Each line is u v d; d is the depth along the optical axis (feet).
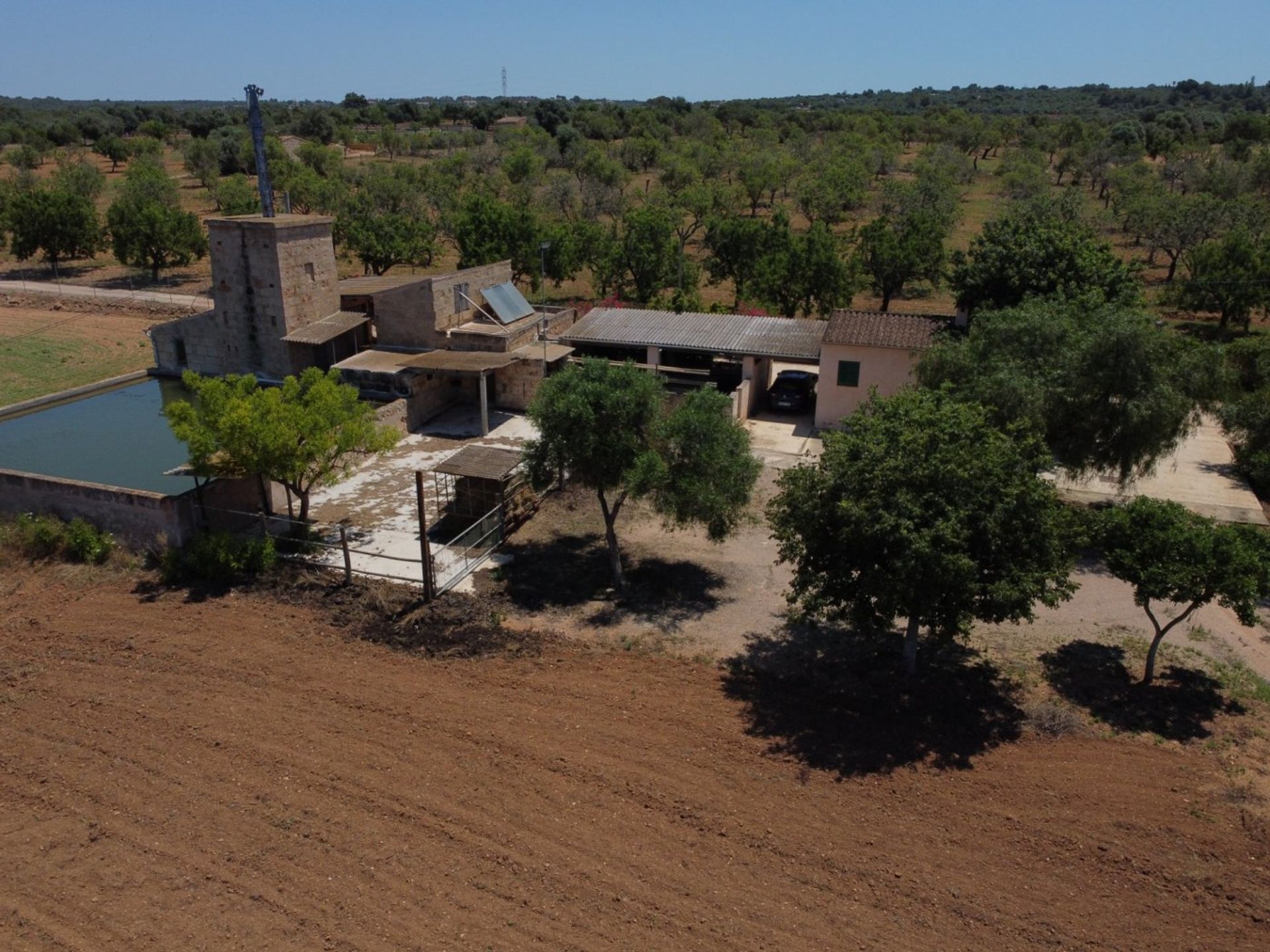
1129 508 54.75
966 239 209.26
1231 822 43.60
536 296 173.78
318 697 54.49
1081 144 317.83
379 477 87.86
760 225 160.66
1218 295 135.44
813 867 41.42
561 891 39.99
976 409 54.85
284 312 106.42
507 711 52.85
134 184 233.14
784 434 100.17
